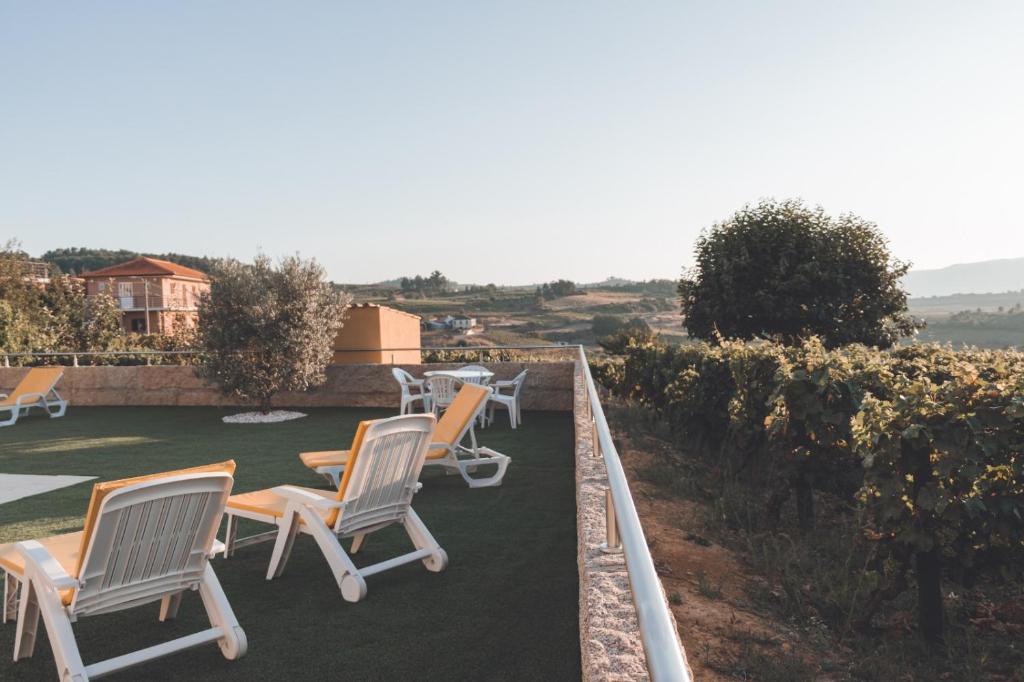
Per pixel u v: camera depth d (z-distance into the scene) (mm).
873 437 4383
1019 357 6711
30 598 3342
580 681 3006
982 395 4105
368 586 4184
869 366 5867
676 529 5309
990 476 4102
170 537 3207
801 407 5574
